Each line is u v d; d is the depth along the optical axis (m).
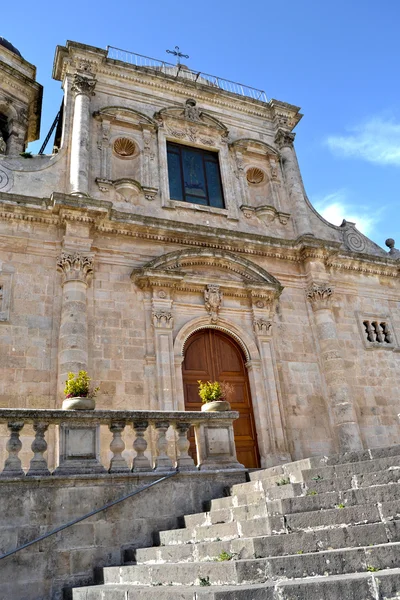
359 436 16.27
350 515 6.30
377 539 5.69
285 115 22.25
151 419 9.77
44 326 14.16
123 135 18.44
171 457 13.67
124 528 8.65
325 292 18.23
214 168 19.92
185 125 19.80
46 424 8.88
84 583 8.04
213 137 20.27
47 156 17.11
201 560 6.81
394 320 19.72
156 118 19.36
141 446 9.49
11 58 21.70
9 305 13.95
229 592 4.87
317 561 5.38
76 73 18.50
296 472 8.37
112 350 14.61
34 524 8.05
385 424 17.38
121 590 6.22
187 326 15.84
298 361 17.16
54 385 13.59
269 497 7.96
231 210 18.94
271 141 21.72
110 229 16.00
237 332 16.59
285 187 20.77
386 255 21.25
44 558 7.95
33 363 13.62
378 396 17.73
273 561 5.52
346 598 4.61
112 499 8.73
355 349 18.25
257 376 16.16
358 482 7.26
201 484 9.56
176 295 16.22
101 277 15.40
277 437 15.38
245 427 15.66
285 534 6.14
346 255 19.55
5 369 13.27
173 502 9.20
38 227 15.23
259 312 17.05
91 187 16.84
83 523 8.40
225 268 17.27
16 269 14.50
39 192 16.20
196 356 16.05
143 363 14.83
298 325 17.80
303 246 18.53
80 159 16.69
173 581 6.38
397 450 8.16
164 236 16.72
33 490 8.26
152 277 15.62
